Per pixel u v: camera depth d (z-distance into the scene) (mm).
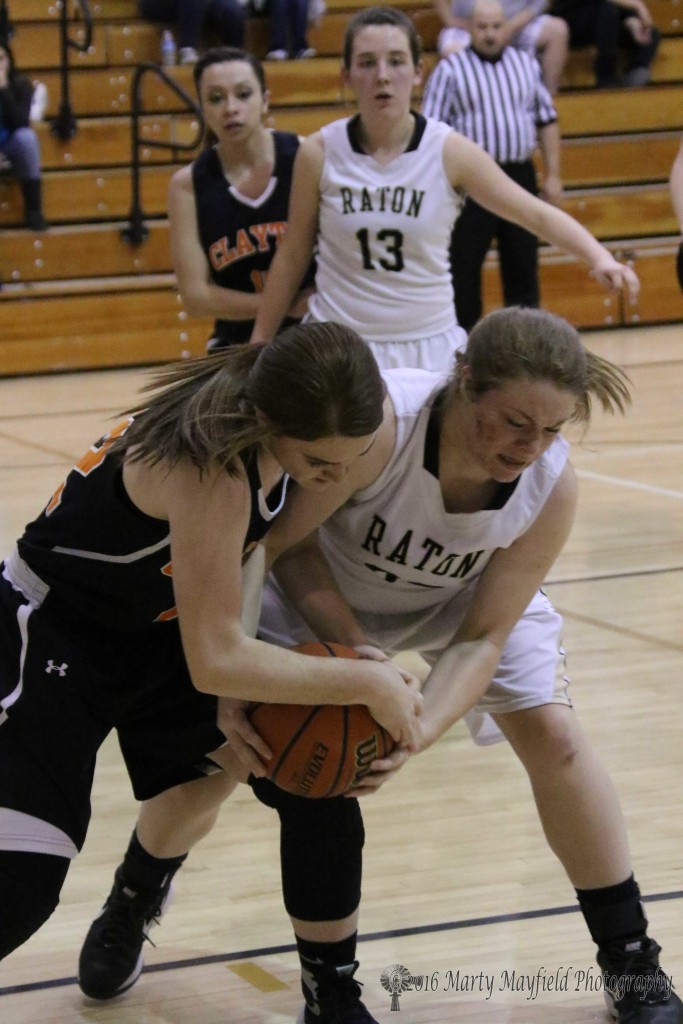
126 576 3482
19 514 10195
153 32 20172
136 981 4098
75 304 18188
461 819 5191
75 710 3490
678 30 22062
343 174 6734
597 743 5867
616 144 20906
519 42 18594
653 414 14016
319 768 3344
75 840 3434
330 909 3525
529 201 6805
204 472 3100
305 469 3143
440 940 4258
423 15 21031
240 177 7859
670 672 6746
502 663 3939
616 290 6676
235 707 3432
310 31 20719
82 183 19156
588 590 8195
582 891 3857
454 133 6793
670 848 4836
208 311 7871
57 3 20031
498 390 3211
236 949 4281
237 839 5094
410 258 6789
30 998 4043
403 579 3893
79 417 14797
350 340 3023
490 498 3619
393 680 3355
